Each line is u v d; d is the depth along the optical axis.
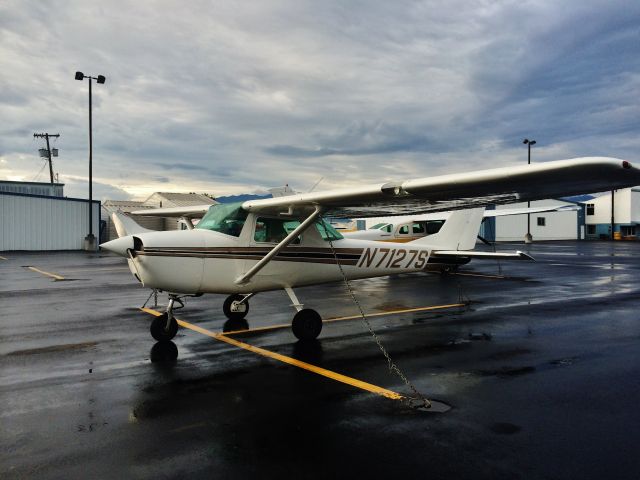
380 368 4.86
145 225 34.66
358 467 2.81
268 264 6.25
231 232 6.05
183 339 6.18
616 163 3.90
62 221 28.33
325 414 3.63
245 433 3.30
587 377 4.54
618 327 6.84
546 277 13.45
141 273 5.52
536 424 3.42
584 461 2.87
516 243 36.72
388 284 12.13
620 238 44.03
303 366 4.93
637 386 4.27
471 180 4.57
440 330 6.70
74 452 3.02
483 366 4.92
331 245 6.46
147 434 3.29
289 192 8.21
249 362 5.10
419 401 3.90
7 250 26.55
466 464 2.84
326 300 9.54
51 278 13.51
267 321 7.35
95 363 5.07
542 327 6.86
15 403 3.90
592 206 47.28
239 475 2.73
